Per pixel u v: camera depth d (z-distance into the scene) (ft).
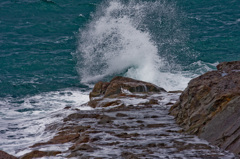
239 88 85.81
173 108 111.65
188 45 300.61
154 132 83.30
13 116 141.59
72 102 169.27
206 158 59.52
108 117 105.09
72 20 442.50
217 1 577.84
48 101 170.40
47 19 443.73
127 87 155.84
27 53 281.74
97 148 68.18
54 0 568.41
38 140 90.12
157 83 210.79
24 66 244.63
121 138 77.61
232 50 291.99
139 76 223.71
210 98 85.92
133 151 65.16
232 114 73.05
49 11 497.46
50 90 192.44
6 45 308.40
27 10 489.67
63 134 90.02
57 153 68.90
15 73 228.63
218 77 97.09
